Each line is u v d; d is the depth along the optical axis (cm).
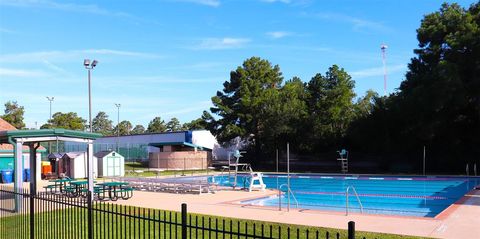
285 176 3616
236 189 2503
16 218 1307
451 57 3950
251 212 1491
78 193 1988
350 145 4956
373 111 4584
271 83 5691
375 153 4622
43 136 1739
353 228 462
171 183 2436
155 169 4678
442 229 1116
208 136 6562
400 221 1250
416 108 4012
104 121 14812
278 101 5197
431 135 3966
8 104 7756
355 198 2281
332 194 2431
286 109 5056
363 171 4356
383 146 4447
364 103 5744
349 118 4912
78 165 3744
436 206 1950
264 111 5244
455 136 4075
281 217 1361
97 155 3934
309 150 5162
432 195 2378
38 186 2800
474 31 3828
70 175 3731
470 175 3503
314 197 2312
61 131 1781
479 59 3762
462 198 1853
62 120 9475
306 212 1477
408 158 4347
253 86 5469
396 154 4441
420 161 4256
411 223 1213
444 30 4159
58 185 2431
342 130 4972
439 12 4359
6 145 3438
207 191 2322
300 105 5131
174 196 2150
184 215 646
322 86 5106
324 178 3466
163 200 1959
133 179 2675
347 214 1421
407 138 4278
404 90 4344
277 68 5853
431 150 4250
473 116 4025
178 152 5038
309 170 4662
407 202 2109
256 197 2073
